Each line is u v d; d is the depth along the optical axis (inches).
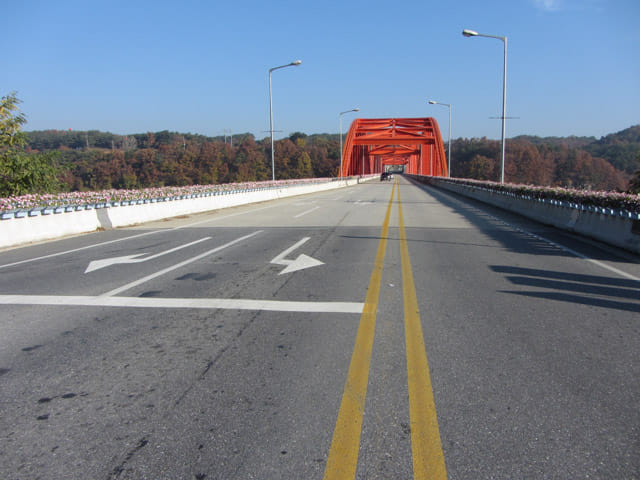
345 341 163.6
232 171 4722.0
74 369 143.6
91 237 460.8
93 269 297.6
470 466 94.4
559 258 326.3
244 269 289.1
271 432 107.4
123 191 622.2
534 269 286.8
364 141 2970.0
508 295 224.2
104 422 113.0
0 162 749.9
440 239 423.2
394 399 122.0
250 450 100.7
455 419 112.0
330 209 798.5
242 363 146.2
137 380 135.4
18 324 187.8
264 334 171.9
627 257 331.6
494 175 4643.2
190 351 156.7
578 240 419.5
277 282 253.9
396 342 162.2
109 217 540.1
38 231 442.9
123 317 195.2
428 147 3523.6
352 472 92.7
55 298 227.6
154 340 167.6
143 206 603.5
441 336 167.9
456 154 6264.8
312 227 521.7
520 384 130.0
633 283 249.6
